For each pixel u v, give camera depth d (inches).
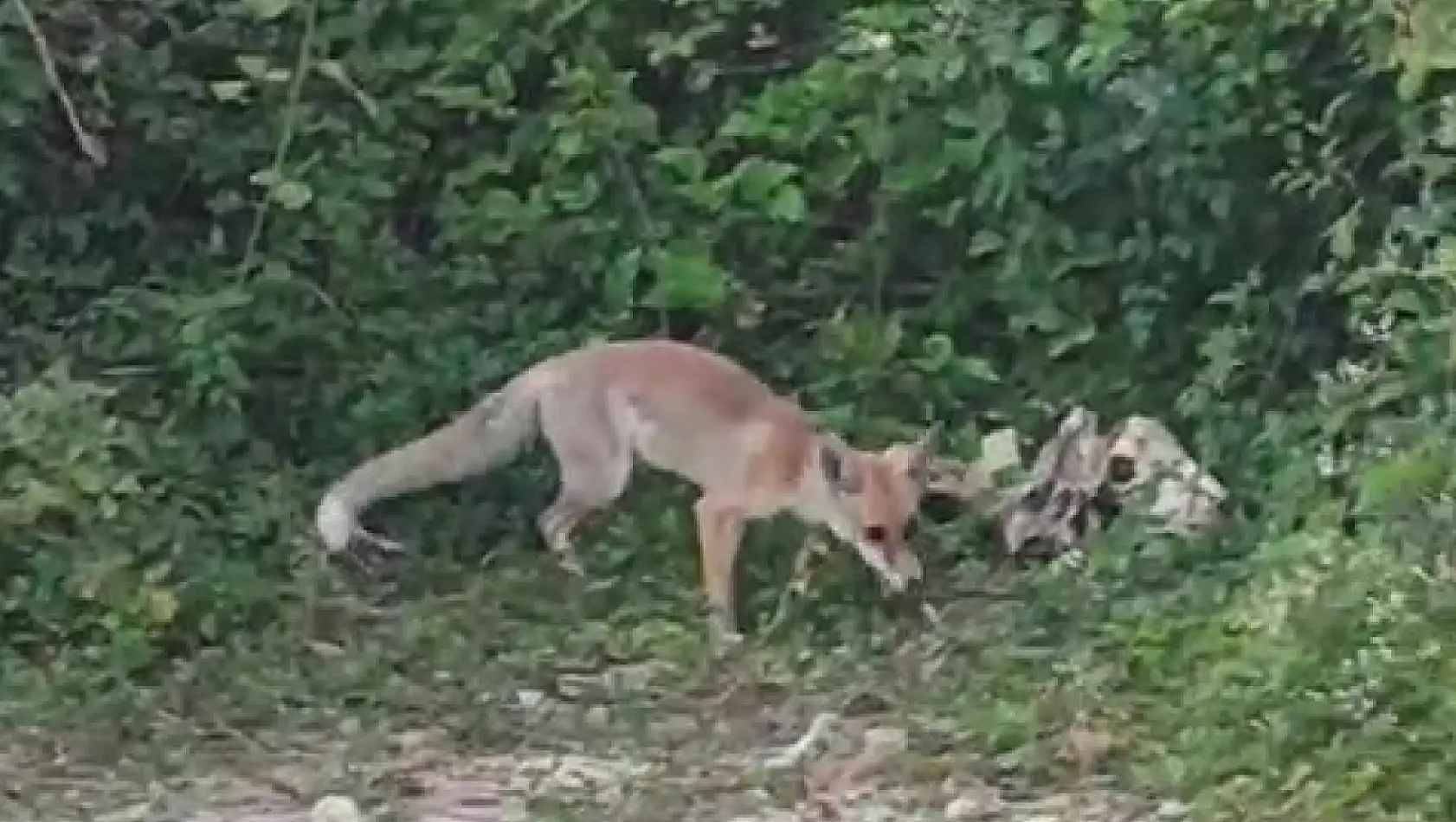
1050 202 573.6
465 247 589.6
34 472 510.9
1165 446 533.3
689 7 593.3
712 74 595.5
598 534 549.3
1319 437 524.4
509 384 544.4
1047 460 538.9
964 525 543.2
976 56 569.3
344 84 580.4
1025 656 474.9
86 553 499.8
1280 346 556.4
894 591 510.6
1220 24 547.8
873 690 470.6
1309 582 446.6
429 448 535.5
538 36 592.4
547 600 528.4
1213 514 523.5
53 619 489.7
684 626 514.3
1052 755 426.6
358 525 541.6
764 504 517.7
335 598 519.5
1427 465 471.8
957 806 411.8
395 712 470.9
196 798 428.1
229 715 466.0
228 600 502.0
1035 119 571.8
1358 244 547.5
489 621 514.6
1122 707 443.5
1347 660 422.3
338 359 578.2
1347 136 551.2
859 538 508.4
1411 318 522.9
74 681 473.7
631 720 464.4
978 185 572.7
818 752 441.7
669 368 528.4
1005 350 584.7
